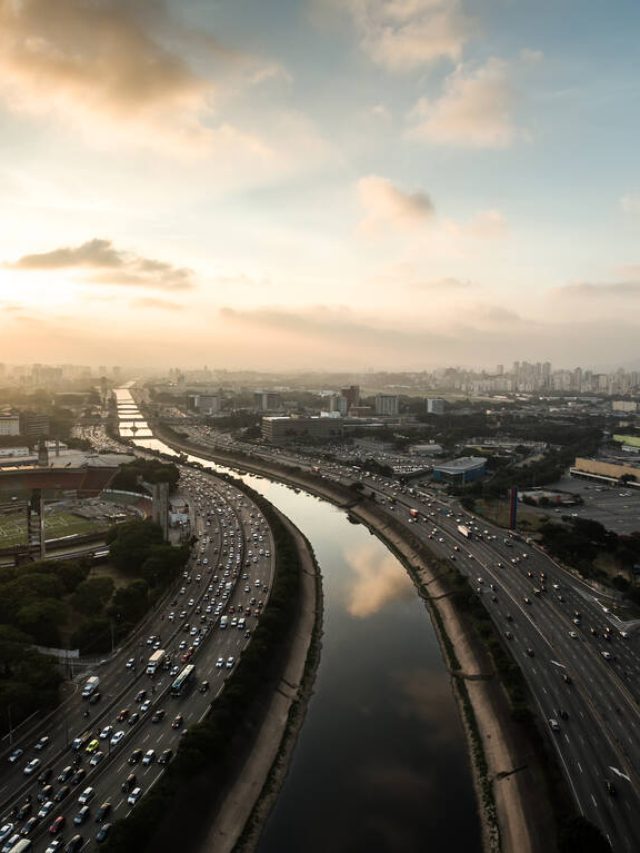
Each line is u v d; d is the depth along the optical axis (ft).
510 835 599.98
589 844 538.88
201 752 641.81
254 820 620.49
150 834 550.36
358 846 590.55
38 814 576.61
